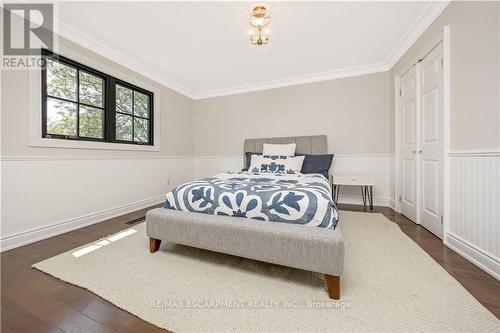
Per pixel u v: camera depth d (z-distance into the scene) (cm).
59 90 228
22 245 188
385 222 246
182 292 121
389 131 319
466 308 106
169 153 383
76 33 232
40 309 108
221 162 432
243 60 305
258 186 172
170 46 267
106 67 270
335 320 100
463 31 167
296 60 306
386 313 104
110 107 279
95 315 104
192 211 166
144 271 143
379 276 135
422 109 231
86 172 245
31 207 197
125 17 211
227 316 103
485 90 146
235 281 132
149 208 324
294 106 374
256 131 402
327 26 227
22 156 191
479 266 147
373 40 255
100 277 136
